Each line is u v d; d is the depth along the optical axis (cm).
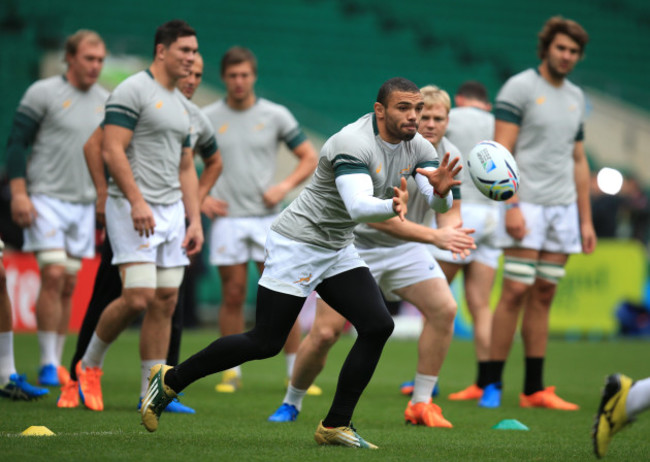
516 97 2420
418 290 2025
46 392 2198
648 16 8650
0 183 4306
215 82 6494
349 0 7825
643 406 1323
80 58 2623
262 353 1602
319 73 7475
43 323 2623
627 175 7225
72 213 2670
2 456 1370
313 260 1609
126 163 1956
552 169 2439
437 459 1481
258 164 2877
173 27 2028
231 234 2828
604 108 7644
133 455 1412
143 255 1981
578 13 8500
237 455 1452
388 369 3509
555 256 2483
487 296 2723
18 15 6284
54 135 2641
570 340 5094
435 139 2100
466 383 3102
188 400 2405
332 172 1584
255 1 7450
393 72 7675
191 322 4947
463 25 8112
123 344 4203
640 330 5297
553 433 1925
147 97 2003
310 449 1547
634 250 5256
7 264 4325
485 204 2705
